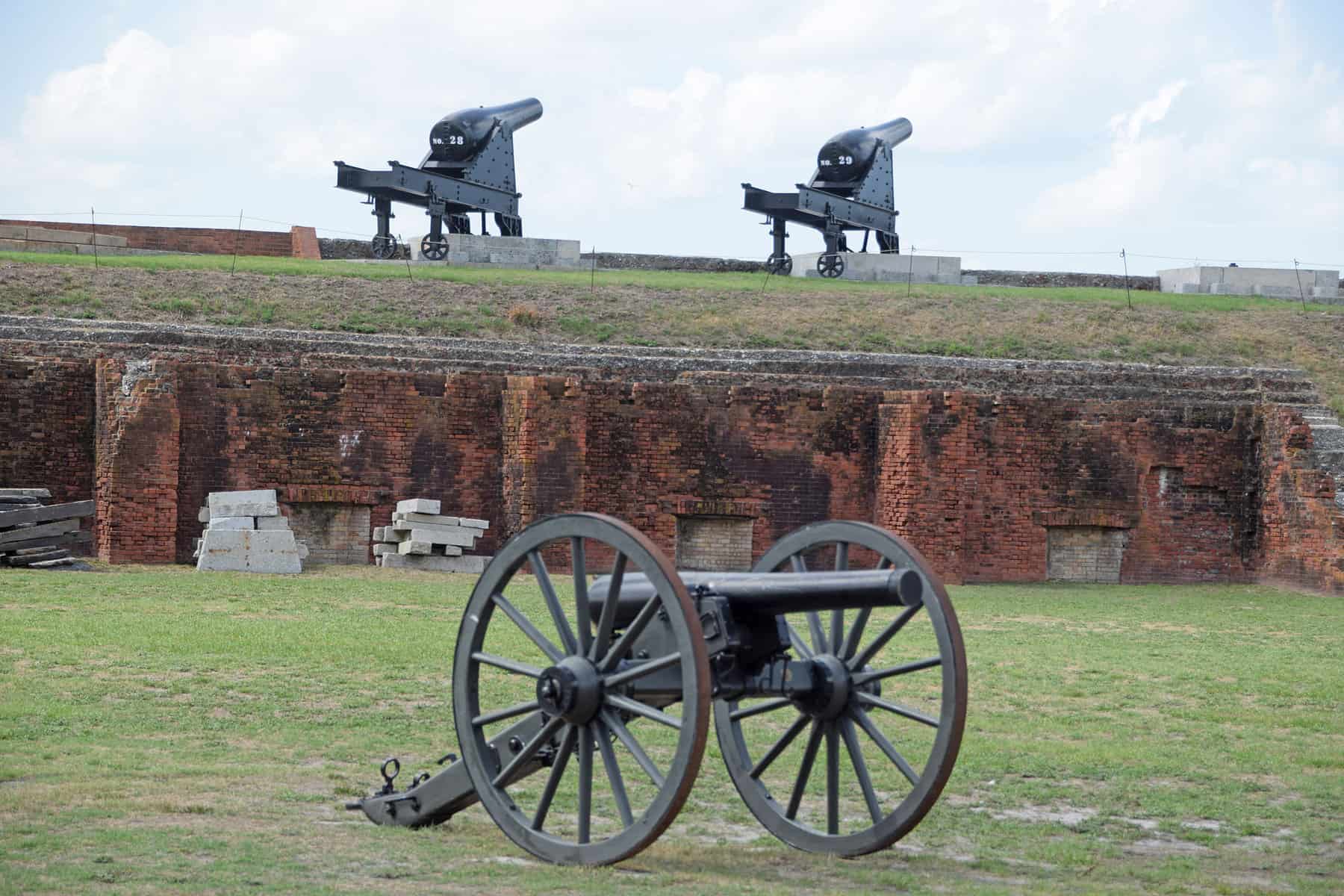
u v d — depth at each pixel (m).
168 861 7.61
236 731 11.77
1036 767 11.34
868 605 7.97
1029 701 14.33
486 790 8.34
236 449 24.59
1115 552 27.08
